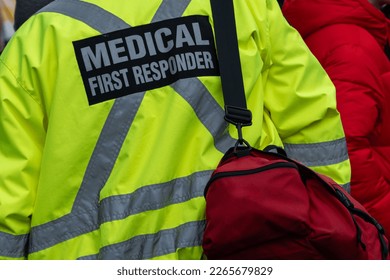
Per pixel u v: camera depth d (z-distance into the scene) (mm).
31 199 2717
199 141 2699
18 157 2693
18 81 2670
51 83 2670
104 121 2660
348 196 2793
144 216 2652
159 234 2668
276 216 2479
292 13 3781
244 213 2488
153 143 2658
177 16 2721
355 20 3709
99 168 2666
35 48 2676
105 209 2643
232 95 2705
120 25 2689
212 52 2738
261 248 2531
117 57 2676
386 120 3689
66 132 2652
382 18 3791
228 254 2553
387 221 3656
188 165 2699
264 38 2812
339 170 2924
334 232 2516
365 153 3572
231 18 2744
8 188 2693
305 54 2891
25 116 2684
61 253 2691
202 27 2734
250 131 2779
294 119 2879
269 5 2857
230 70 2715
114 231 2623
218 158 2725
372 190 3613
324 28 3721
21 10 3375
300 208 2510
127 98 2666
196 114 2701
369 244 2672
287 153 2934
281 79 2869
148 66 2688
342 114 3551
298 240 2514
